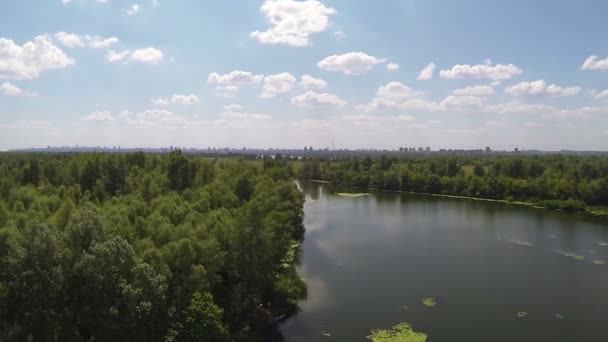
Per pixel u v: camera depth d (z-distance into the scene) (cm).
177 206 7488
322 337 5619
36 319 4347
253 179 12075
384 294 7019
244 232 6116
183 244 5350
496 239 10581
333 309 6462
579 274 7950
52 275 4462
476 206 16025
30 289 4409
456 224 12469
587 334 5666
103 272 4550
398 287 7325
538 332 5716
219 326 4956
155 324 4794
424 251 9488
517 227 12062
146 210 7188
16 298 4438
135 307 4531
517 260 8812
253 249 6147
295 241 10169
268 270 6362
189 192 9681
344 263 8644
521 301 6725
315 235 11038
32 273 4394
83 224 4866
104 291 4591
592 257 9038
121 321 4575
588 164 19400
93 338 4572
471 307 6500
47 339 4303
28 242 4503
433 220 13100
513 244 10100
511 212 14662
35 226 4603
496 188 17962
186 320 4966
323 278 7781
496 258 8950
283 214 8712
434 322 6009
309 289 7256
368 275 7925
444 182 19625
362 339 5559
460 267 8356
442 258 8944
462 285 7394
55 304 4569
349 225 12294
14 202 7756
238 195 10519
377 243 10194
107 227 5600
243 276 6144
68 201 6494
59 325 4447
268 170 15138
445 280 7638
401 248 9738
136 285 4688
